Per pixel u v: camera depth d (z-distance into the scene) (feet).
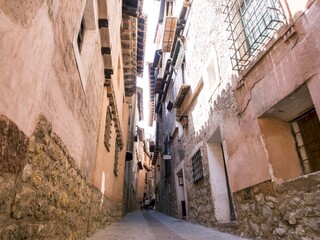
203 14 24.50
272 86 12.06
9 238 5.27
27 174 6.04
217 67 19.69
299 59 10.32
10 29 4.74
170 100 43.42
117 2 22.43
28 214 6.28
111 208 27.76
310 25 9.82
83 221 13.60
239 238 14.24
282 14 11.49
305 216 9.78
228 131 17.22
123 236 15.93
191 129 28.91
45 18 6.51
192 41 28.60
